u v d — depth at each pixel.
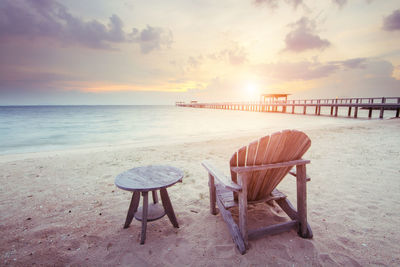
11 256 1.97
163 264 1.86
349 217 2.56
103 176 4.39
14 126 19.80
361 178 3.92
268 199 2.28
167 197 2.34
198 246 2.09
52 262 1.89
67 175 4.46
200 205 2.99
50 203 3.11
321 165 4.82
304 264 1.82
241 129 15.28
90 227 2.47
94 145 9.60
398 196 3.12
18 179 4.20
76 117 34.41
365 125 13.29
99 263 1.88
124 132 15.05
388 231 2.26
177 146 7.75
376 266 1.78
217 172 2.17
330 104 30.92
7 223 2.55
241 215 1.94
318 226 2.38
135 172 2.40
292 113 39.66
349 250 1.98
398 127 11.73
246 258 1.90
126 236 2.29
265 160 1.86
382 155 5.60
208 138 10.05
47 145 10.10
